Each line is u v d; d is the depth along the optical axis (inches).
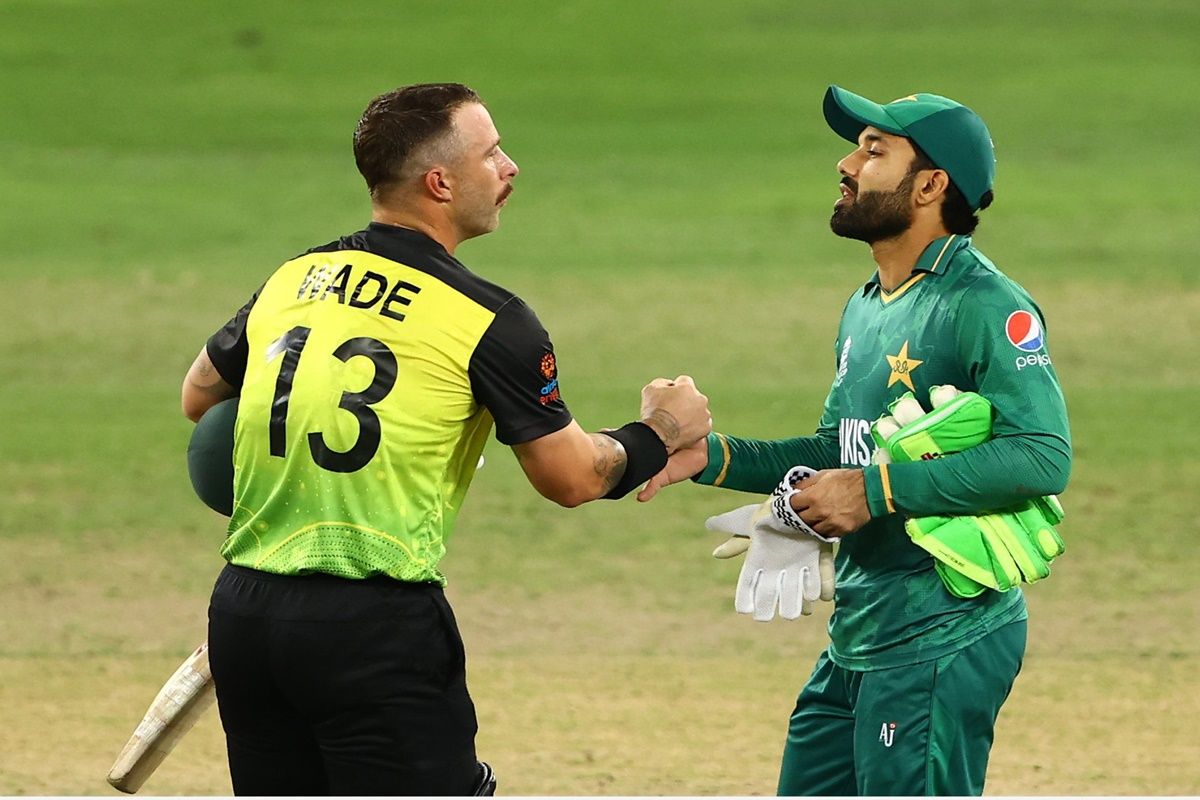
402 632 565.9
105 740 986.1
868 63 4407.0
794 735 689.6
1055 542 641.6
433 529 577.9
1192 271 2662.4
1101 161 3548.2
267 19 4736.7
